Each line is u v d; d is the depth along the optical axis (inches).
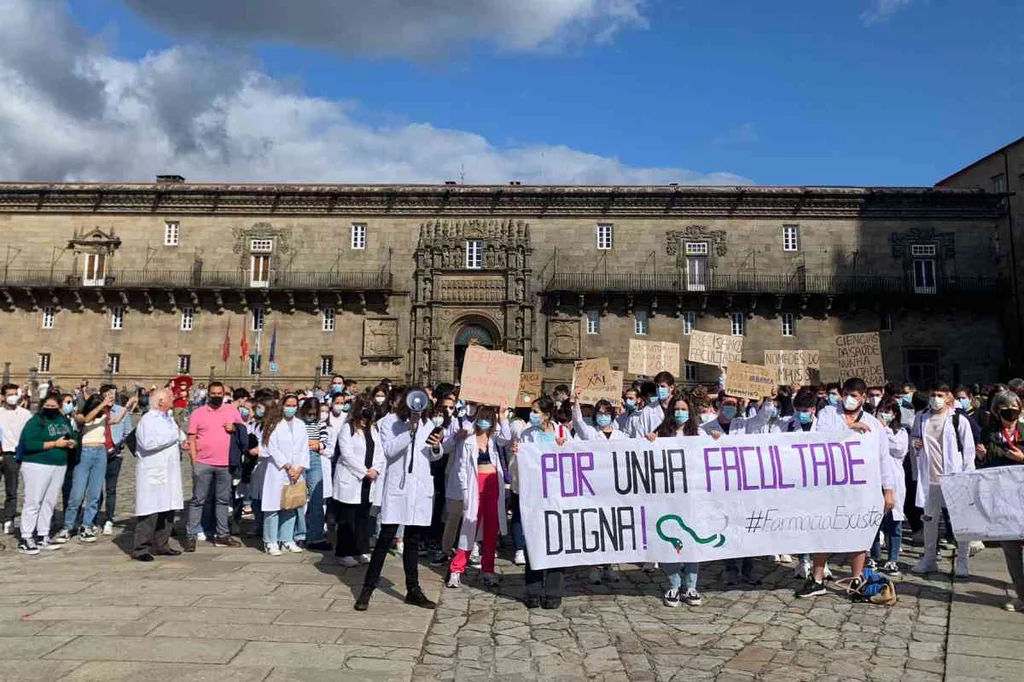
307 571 431.2
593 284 1717.5
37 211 1764.3
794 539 381.1
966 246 1712.6
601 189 1736.0
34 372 1621.6
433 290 1720.0
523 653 304.5
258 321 1737.2
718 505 380.5
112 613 336.2
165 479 457.1
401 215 1759.4
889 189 1728.6
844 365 713.0
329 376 1712.6
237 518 616.4
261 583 398.6
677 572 377.4
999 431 396.8
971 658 297.7
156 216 1764.3
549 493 377.4
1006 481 366.0
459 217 1753.2
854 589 383.9
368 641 308.5
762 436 390.6
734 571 426.3
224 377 1704.0
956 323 1697.8
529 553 370.3
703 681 275.9
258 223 1759.4
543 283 1726.1
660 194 1723.7
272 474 471.2
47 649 286.7
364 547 462.6
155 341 1721.2
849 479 387.9
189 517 487.5
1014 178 1791.3
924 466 458.6
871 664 294.2
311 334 1726.1
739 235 1736.0
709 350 707.4
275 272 1734.7
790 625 343.9
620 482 380.8
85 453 519.5
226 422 509.7
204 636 306.5
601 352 1702.8
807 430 414.6
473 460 415.5
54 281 1736.0
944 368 1680.6
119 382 1707.7
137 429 457.1
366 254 1745.8
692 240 1738.4
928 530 445.4
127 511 668.7
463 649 308.5
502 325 1713.8
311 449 518.0
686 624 345.7
